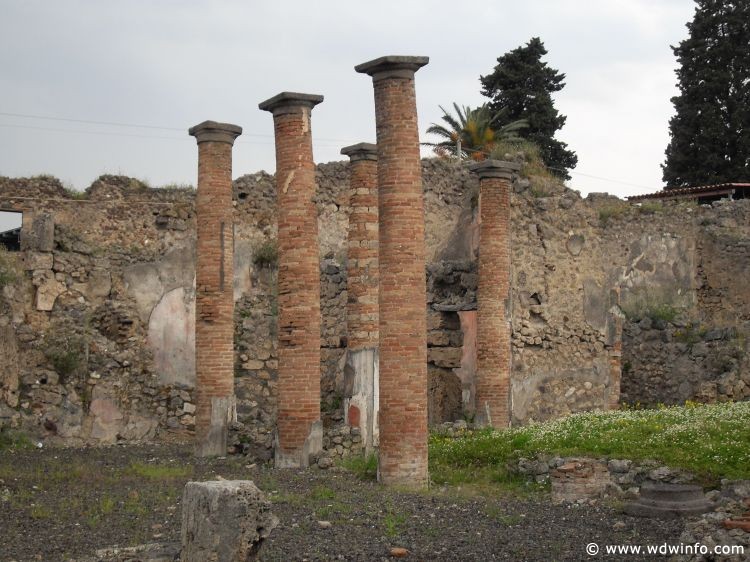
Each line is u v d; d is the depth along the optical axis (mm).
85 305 24750
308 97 19109
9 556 11023
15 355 23422
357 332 20875
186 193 26781
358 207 21594
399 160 16141
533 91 51812
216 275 20734
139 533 12180
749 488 13594
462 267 24891
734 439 16000
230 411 20578
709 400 26094
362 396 20219
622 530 12625
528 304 25234
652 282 28641
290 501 14328
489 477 16438
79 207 25453
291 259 18922
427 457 16172
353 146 21703
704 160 44781
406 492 15273
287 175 19078
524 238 25500
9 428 22922
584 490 14883
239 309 26375
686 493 13539
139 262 25594
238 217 27031
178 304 25766
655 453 15516
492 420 22734
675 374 27219
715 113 45031
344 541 11789
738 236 29359
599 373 26297
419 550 11414
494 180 23344
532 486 15727
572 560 11008
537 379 25047
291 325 18797
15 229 27781
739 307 29125
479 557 11148
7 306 23594
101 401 24156
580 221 26922
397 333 16031
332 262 26906
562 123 51750
